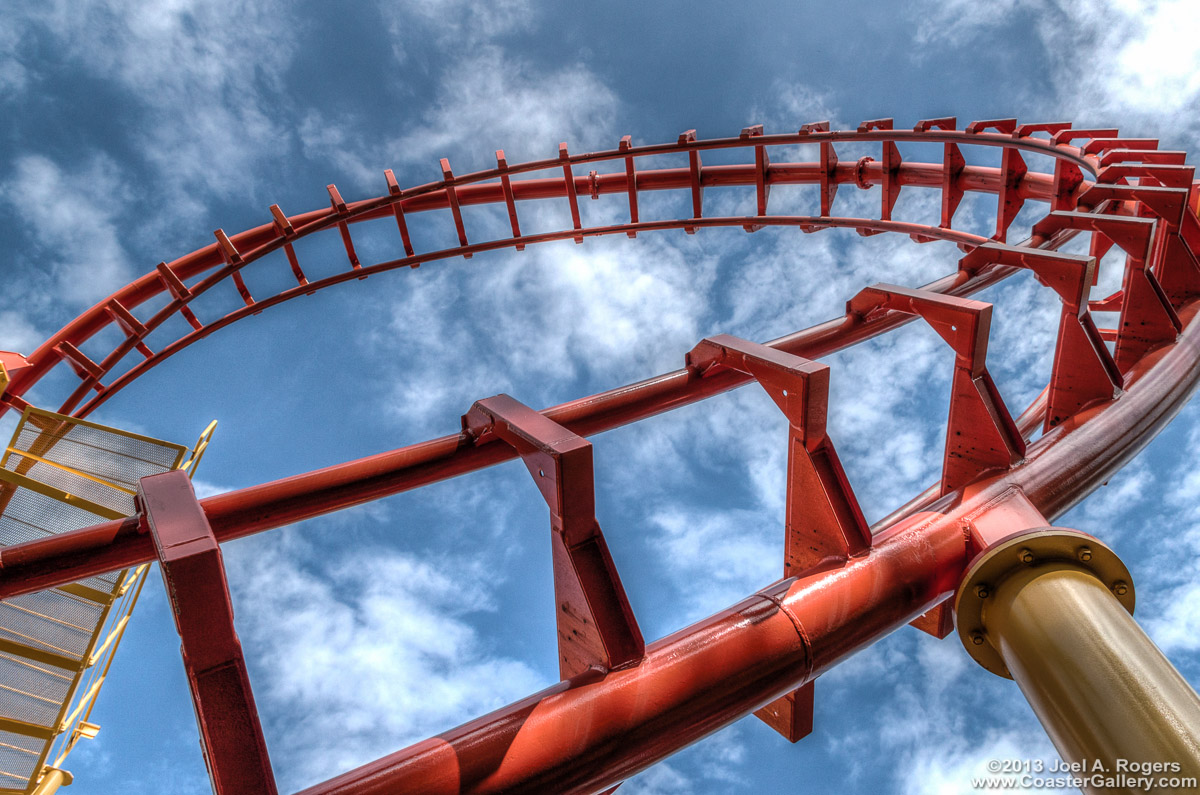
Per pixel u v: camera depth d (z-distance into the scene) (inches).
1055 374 233.9
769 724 178.1
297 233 648.4
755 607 146.2
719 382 206.4
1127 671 127.0
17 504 304.5
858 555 158.1
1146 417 215.6
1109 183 402.9
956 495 177.3
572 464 126.6
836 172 666.2
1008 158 586.2
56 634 323.6
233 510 163.0
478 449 171.8
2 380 424.5
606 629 131.4
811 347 253.0
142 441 309.4
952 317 187.8
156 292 650.2
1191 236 361.7
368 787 110.1
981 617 157.9
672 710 128.5
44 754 326.0
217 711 103.7
